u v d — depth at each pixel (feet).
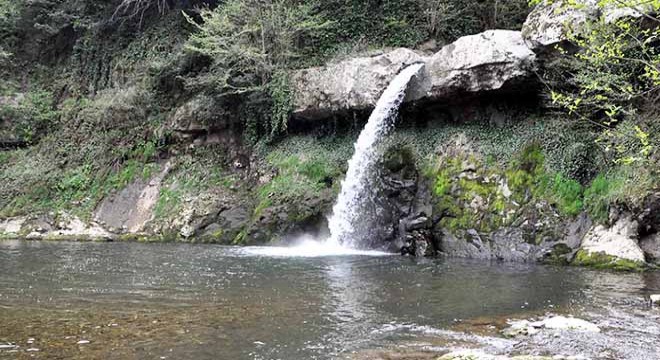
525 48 47.37
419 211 49.47
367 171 55.11
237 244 58.54
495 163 48.08
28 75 103.45
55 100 97.60
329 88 62.18
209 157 73.72
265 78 68.64
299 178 62.28
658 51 35.81
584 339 18.66
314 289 28.81
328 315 22.61
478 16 67.62
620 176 39.55
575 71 43.52
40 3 104.12
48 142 89.45
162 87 82.94
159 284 30.42
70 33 105.29
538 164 45.27
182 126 75.61
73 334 19.20
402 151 53.83
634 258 36.01
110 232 69.10
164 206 68.74
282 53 67.62
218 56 69.00
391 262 40.98
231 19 70.03
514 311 23.52
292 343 18.35
